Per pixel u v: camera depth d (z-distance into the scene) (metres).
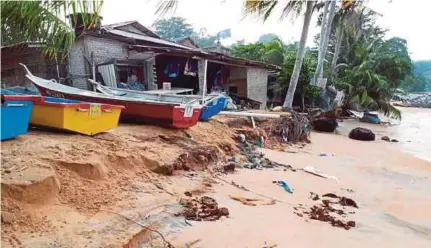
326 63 37.50
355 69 34.31
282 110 21.22
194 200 7.00
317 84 28.39
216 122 14.34
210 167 9.76
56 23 4.39
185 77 20.80
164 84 17.11
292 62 27.25
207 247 5.36
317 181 10.42
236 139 13.59
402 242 6.64
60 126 8.14
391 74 37.41
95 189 6.30
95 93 11.48
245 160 11.66
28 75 11.34
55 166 6.25
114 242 4.80
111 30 17.41
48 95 11.04
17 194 5.10
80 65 15.12
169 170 8.11
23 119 7.22
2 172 5.49
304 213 7.46
